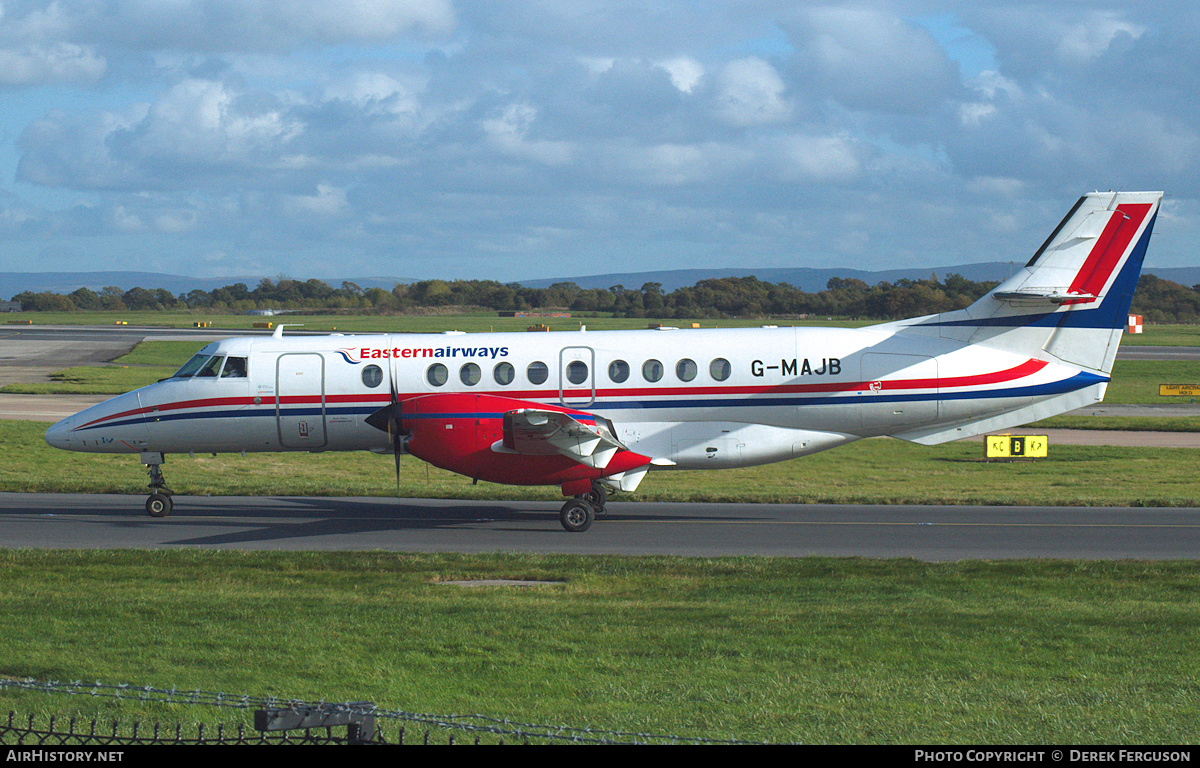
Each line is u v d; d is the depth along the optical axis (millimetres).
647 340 83312
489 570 62250
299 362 84938
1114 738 31016
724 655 41438
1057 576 59594
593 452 76438
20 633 44344
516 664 39719
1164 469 114812
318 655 40875
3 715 31672
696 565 63125
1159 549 69188
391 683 36844
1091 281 80625
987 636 44750
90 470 111312
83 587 56219
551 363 82625
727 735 30906
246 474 111750
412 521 83062
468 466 77688
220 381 84812
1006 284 81750
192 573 60750
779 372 81125
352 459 124312
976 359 81062
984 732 31625
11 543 72250
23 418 154125
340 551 68938
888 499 94125
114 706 33062
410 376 83750
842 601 52875
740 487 102125
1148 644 43406
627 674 38438
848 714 33406
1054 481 106562
